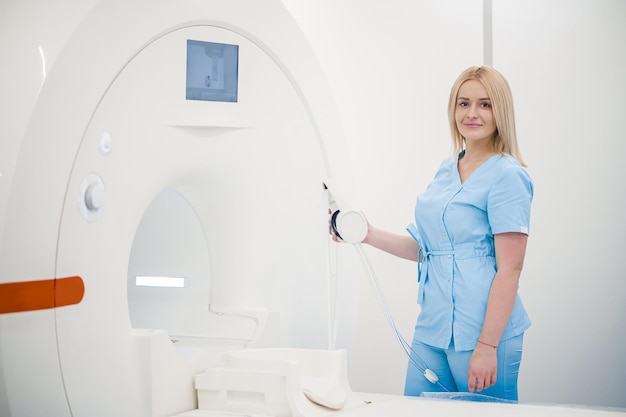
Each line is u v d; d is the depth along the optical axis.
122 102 1.33
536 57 2.75
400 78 2.83
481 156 2.18
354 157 2.84
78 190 1.23
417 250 2.37
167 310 1.80
